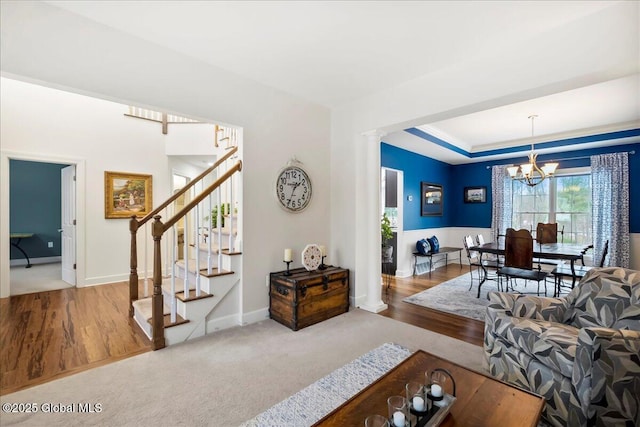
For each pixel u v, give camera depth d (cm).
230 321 299
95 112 457
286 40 236
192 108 263
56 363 224
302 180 352
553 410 158
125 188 482
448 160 648
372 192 360
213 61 269
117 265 474
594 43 201
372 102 342
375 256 360
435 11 199
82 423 162
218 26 218
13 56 187
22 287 439
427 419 112
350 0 189
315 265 333
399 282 501
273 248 327
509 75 240
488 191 647
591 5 194
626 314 176
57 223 670
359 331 290
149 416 168
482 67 255
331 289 327
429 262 588
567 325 199
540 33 223
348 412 120
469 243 493
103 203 462
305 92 338
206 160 602
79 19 207
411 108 306
